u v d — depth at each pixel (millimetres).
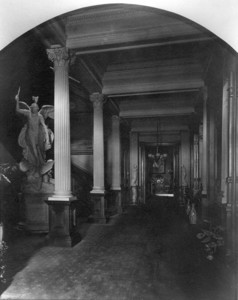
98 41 7102
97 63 9461
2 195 8977
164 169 28281
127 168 18406
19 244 7172
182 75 10125
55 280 4723
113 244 7234
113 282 4617
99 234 8562
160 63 9883
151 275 4914
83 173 14172
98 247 6918
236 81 4812
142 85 10539
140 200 20000
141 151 22297
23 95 9930
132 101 14344
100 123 11031
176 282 4566
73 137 14742
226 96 6660
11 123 9773
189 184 18375
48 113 9273
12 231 8609
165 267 5320
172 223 10516
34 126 8891
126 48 7277
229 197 5309
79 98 12742
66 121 7344
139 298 4023
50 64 8867
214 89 8914
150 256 6090
